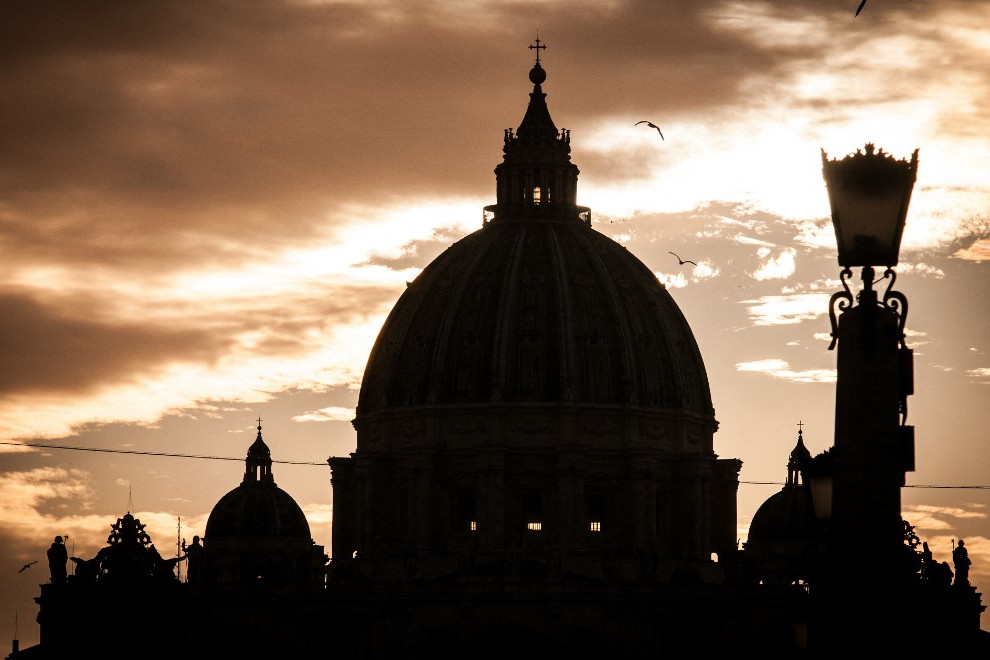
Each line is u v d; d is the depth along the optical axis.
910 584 50.59
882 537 51.03
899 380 51.69
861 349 51.78
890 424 51.44
